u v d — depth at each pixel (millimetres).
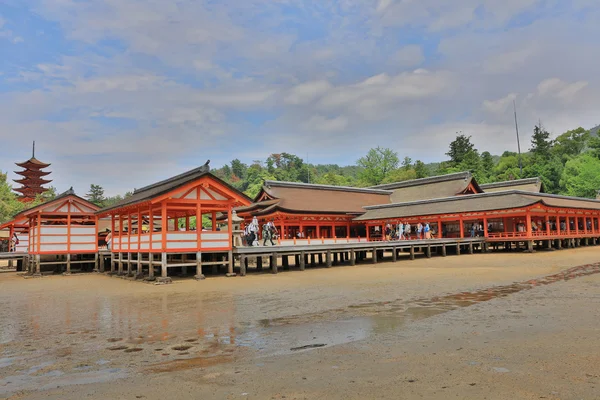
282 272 26344
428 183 59969
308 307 13844
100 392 6648
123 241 27969
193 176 23766
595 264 24828
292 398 6086
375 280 20734
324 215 47969
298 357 8180
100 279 26344
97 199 93812
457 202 43062
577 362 7211
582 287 15969
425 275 22234
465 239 37906
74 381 7254
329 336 9812
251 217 50250
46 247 30875
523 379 6496
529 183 59719
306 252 28438
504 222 40094
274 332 10414
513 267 25094
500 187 62219
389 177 95812
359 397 6039
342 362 7738
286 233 48000
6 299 18594
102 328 11586
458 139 95750
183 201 23422
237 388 6582
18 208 64562
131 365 8078
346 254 43062
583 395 5805
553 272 21562
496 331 9602
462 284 18188
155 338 10211
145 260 25938
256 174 123250
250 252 24938
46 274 31328
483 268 25078
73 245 31734
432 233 43375
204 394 6379
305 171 129250
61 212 31516
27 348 9656
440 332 9727
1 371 7961
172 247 22688
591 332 9203
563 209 40156
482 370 6980
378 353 8227
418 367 7262
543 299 13680
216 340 9805
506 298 14188
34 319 13359
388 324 10820
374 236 50094
